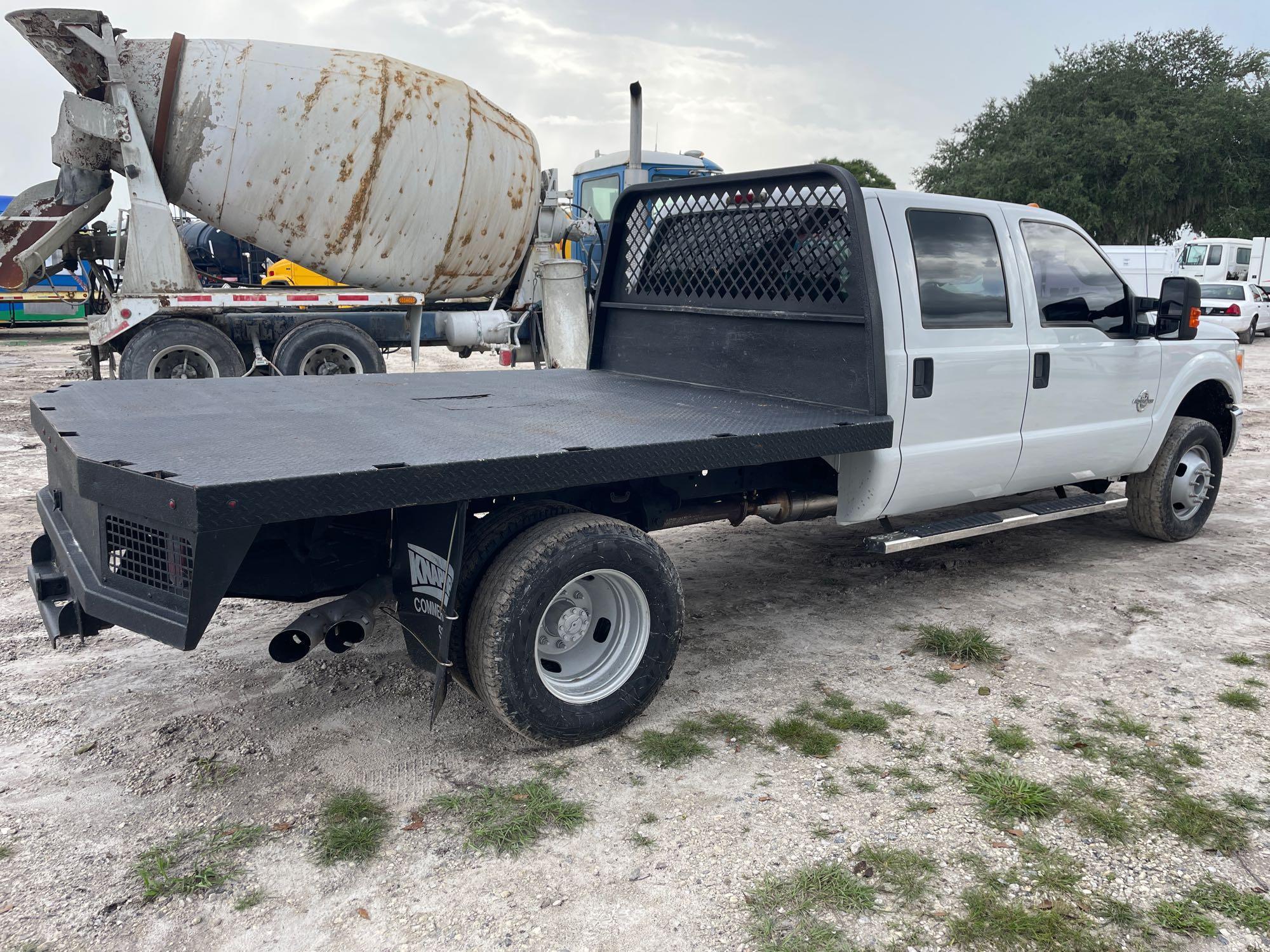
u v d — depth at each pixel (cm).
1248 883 267
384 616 458
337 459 284
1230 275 2834
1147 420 561
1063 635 460
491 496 290
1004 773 324
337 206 1016
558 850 284
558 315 1188
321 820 298
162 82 939
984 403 461
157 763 332
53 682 397
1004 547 616
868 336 404
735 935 246
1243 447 984
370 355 1060
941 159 4419
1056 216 511
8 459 852
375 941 244
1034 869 273
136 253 956
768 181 445
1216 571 562
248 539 252
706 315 497
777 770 331
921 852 281
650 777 327
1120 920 251
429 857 280
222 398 434
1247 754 339
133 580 275
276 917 253
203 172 973
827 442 376
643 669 355
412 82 1016
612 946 242
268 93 961
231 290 997
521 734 328
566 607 344
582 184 1340
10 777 321
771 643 452
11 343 2119
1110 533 651
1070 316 507
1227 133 3638
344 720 367
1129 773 326
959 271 452
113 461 273
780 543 632
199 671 412
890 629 470
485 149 1068
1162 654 434
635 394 470
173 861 276
